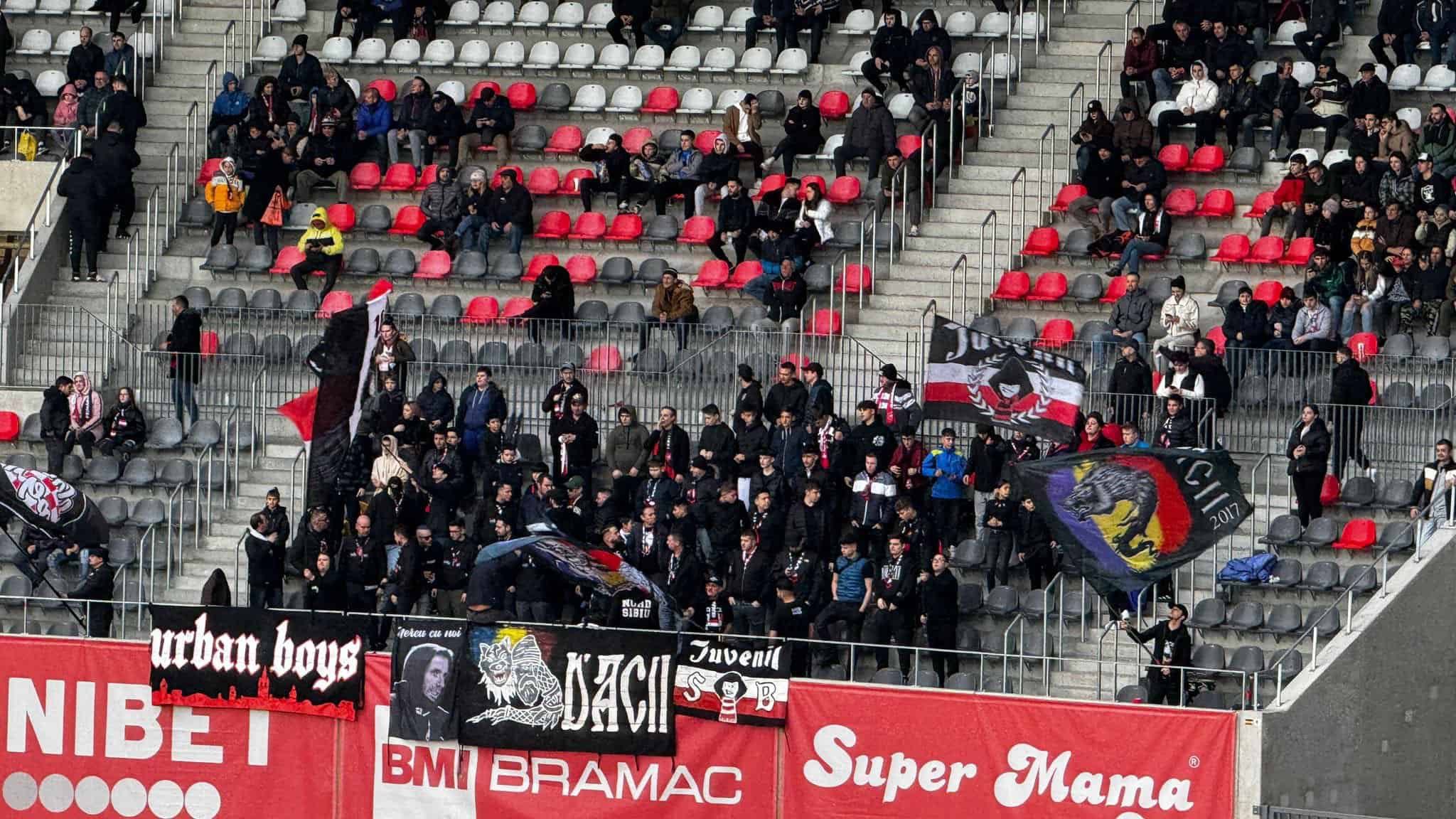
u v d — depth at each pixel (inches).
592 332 5118.1
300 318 5280.5
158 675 3934.5
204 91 6107.3
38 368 5236.2
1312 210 5167.3
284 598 4463.6
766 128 5935.0
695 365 4825.3
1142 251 5226.4
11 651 3978.8
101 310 5467.5
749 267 5369.1
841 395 4847.4
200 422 4960.6
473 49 6215.6
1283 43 5876.0
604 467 4736.7
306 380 5044.3
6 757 3981.3
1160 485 3816.4
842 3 6190.9
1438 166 5236.2
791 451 4480.8
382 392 4672.7
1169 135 5605.3
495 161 5910.4
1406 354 4813.0
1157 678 3900.1
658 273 5438.0
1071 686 4158.5
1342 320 4909.0
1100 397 4594.0
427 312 5393.7
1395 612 4008.4
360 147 5836.6
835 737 3769.7
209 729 3929.6
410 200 5841.5
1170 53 5659.5
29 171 5703.7
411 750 3868.1
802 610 4106.8
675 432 4512.8
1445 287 4881.9
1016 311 5251.0
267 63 6220.5
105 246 5615.2
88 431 4918.8
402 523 4330.7
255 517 4311.0
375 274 5531.5
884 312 5226.4
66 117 5940.0
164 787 3941.9
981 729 3730.3
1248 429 4655.5
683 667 3814.0
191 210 5693.9
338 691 3875.5
